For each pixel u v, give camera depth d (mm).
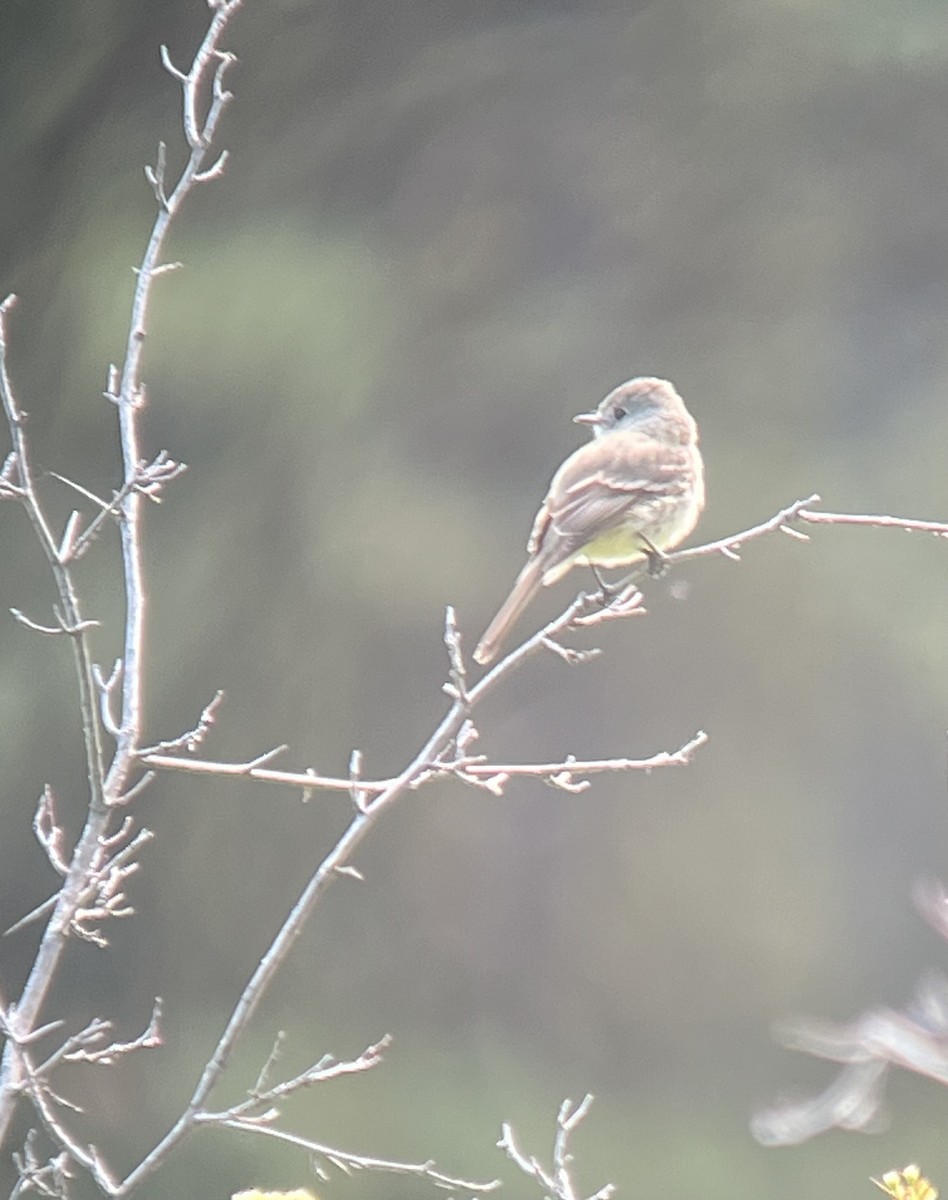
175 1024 17266
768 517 18172
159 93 16734
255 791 17672
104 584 16625
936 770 17984
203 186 16812
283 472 17062
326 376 16812
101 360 16234
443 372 17609
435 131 17734
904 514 18094
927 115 18078
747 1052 18078
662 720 18453
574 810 18578
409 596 17250
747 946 18172
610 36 17844
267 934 17812
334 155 17406
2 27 16375
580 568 17922
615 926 18438
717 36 17781
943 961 17891
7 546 16594
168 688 17172
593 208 18234
